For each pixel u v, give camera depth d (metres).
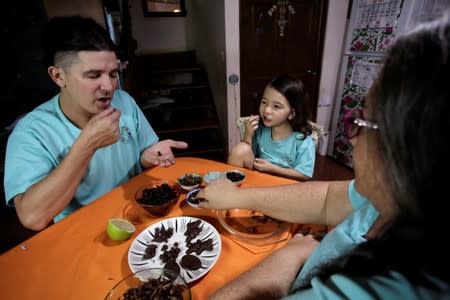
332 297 0.30
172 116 3.32
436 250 0.24
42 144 0.93
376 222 0.43
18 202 0.80
